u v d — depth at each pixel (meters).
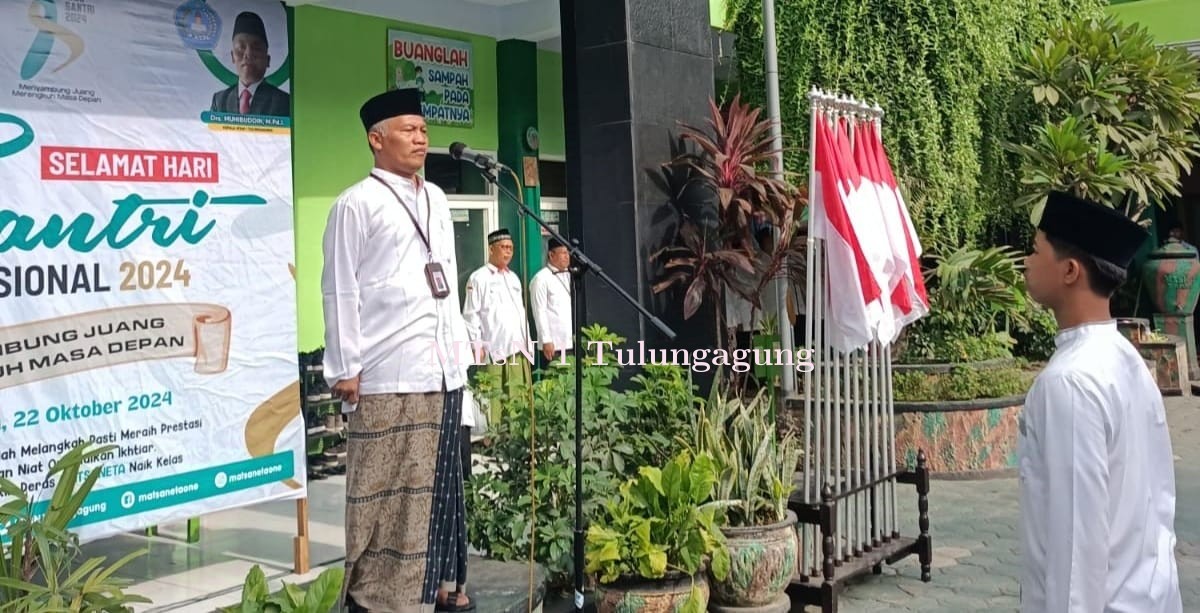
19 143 3.94
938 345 7.59
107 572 3.02
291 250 4.87
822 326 4.53
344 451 7.29
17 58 3.94
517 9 8.80
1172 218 12.21
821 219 4.41
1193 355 11.29
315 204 7.44
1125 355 2.24
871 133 4.91
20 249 3.93
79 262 4.10
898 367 7.32
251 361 4.68
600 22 5.82
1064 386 2.15
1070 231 2.26
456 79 8.60
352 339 3.39
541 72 9.50
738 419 4.58
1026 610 2.25
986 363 7.38
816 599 4.29
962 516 6.09
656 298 5.84
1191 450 7.85
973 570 5.05
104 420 4.16
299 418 4.86
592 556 3.87
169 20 4.40
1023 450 2.26
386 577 3.48
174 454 4.39
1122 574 2.15
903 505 6.38
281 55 4.83
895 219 4.82
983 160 8.22
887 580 4.92
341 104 7.62
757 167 7.21
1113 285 2.27
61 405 4.04
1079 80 8.17
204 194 4.52
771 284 7.11
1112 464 2.14
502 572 4.28
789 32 8.27
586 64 5.88
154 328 4.33
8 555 3.09
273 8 4.80
